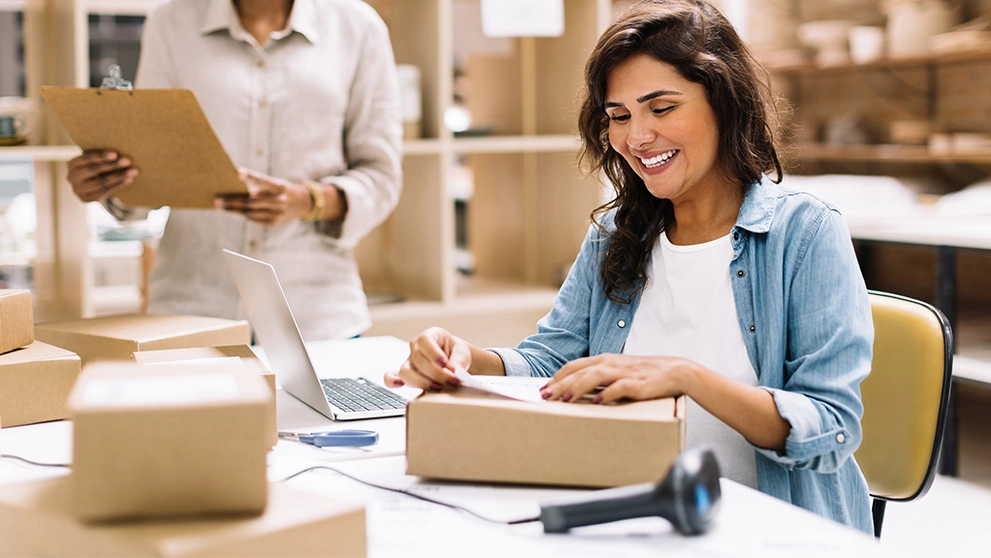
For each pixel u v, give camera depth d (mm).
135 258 3131
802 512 973
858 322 1240
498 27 2959
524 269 3482
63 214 2895
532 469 1039
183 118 1696
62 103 1751
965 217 3371
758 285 1333
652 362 1126
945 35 3705
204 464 809
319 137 2174
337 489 1077
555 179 3309
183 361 1292
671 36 1308
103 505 797
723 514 968
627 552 878
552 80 3277
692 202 1407
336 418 1399
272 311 1406
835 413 1177
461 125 3361
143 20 3004
